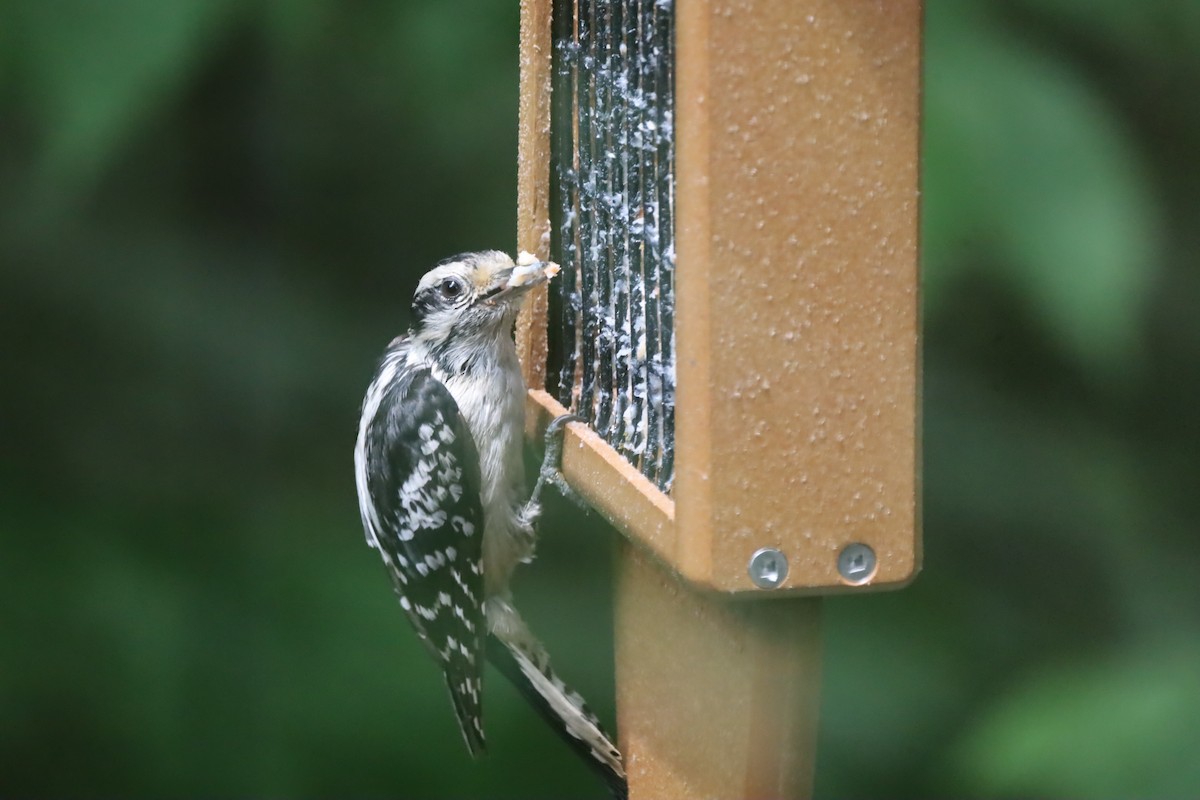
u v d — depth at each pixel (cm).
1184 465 1110
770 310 524
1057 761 786
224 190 1190
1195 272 1109
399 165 1159
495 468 840
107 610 1072
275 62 1125
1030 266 856
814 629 578
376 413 873
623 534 666
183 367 1173
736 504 529
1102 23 965
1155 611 1065
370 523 897
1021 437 1109
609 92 680
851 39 517
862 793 1005
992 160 870
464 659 861
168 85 949
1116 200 866
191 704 1055
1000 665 1052
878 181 523
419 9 1073
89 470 1139
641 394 650
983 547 1094
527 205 793
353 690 1070
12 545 1094
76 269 1173
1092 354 876
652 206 623
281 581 1108
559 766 1059
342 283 1194
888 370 529
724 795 608
